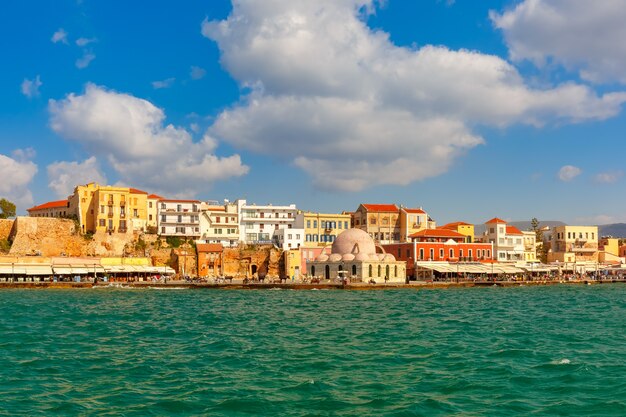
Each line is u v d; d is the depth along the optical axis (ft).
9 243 598.34
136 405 129.39
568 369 162.20
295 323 269.03
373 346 201.77
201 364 171.12
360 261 581.94
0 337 218.59
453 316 301.02
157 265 628.28
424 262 644.27
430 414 123.95
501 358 178.91
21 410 125.59
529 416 122.62
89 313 309.01
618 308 347.97
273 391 140.77
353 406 129.08
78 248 606.14
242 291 517.96
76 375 156.76
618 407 127.54
